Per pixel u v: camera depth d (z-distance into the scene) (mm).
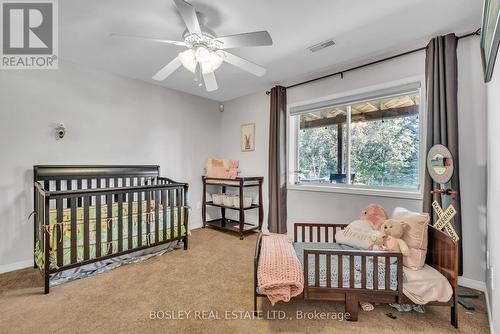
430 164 2219
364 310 1850
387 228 1836
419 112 2523
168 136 3918
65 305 1912
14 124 2566
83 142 3045
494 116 1552
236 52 2650
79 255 2344
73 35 2297
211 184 4262
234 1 1817
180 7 1534
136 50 2607
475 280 2148
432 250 1861
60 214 2215
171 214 3064
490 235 1767
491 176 1727
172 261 2783
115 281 2299
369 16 2016
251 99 4168
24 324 1682
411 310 1841
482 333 1610
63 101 2883
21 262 2600
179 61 2172
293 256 1877
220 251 3117
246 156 4250
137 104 3547
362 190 2881
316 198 3309
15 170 2574
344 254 1722
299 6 1885
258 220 4043
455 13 1964
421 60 2473
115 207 2871
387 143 2797
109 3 1840
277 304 1942
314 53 2674
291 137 3684
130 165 3420
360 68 2900
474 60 2148
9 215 2541
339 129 3201
